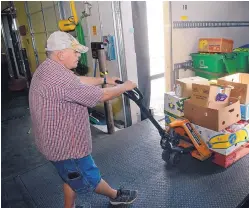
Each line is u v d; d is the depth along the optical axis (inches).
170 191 80.2
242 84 96.3
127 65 129.9
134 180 88.2
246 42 208.8
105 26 129.1
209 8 162.7
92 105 55.9
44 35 199.9
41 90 51.8
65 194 64.5
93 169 61.9
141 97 77.3
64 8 157.2
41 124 53.4
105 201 78.6
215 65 142.0
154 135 124.8
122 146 115.7
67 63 56.0
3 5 271.7
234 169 89.5
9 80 279.6
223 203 72.6
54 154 55.1
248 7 199.0
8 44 295.4
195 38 159.5
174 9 141.3
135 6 127.3
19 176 98.1
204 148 93.7
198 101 95.7
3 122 167.0
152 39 250.8
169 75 152.2
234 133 88.7
